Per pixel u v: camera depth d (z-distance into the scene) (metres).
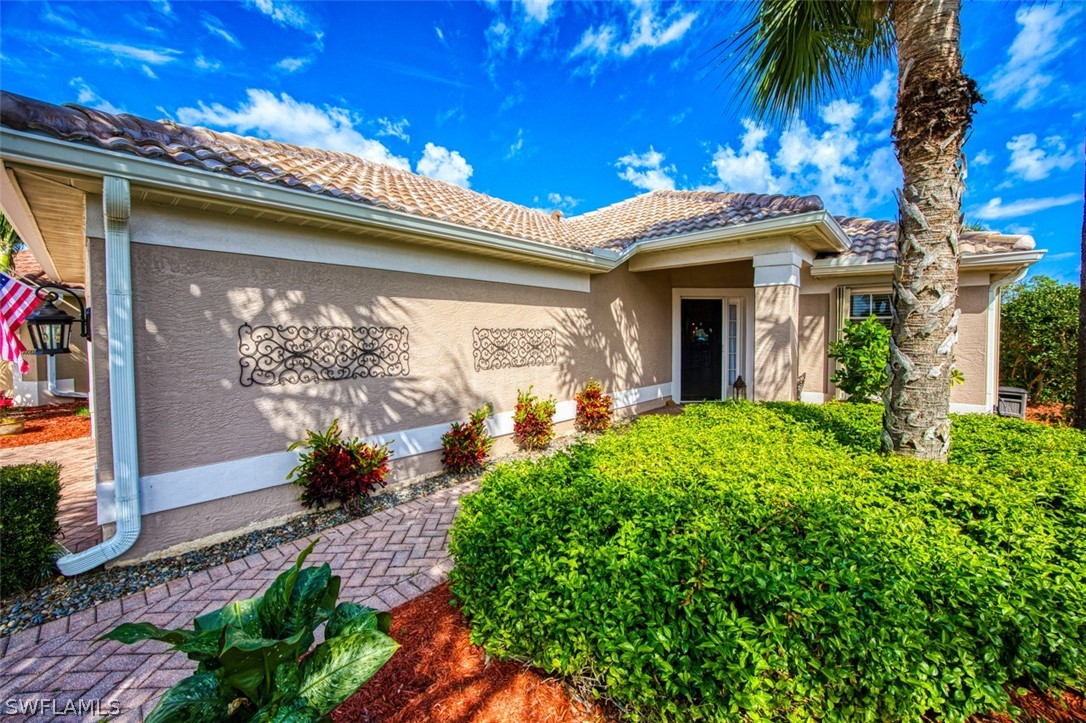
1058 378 12.05
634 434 4.88
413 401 6.52
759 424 5.36
